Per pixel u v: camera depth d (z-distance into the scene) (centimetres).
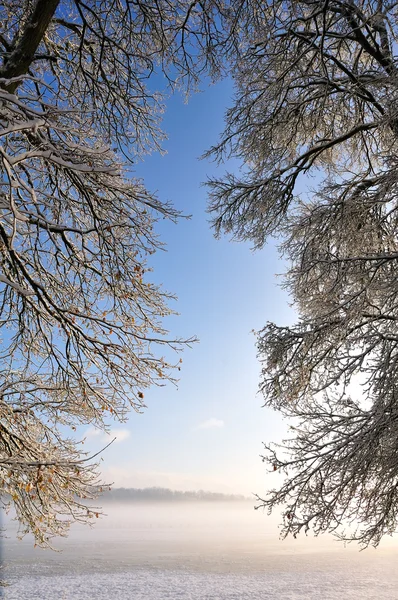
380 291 684
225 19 737
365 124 788
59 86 712
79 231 557
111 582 2195
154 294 649
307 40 743
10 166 362
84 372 639
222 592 1991
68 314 622
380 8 654
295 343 770
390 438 653
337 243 800
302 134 894
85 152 434
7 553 3250
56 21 667
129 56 723
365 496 718
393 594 1936
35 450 596
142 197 573
